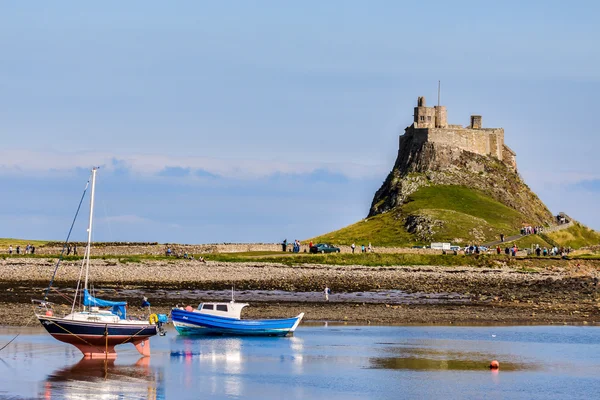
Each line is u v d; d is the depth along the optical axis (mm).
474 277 193000
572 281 189375
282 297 154125
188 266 184000
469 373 94438
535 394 85312
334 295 159250
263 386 87250
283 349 106812
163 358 100000
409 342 113000
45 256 189375
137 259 189500
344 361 99750
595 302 156250
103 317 96250
